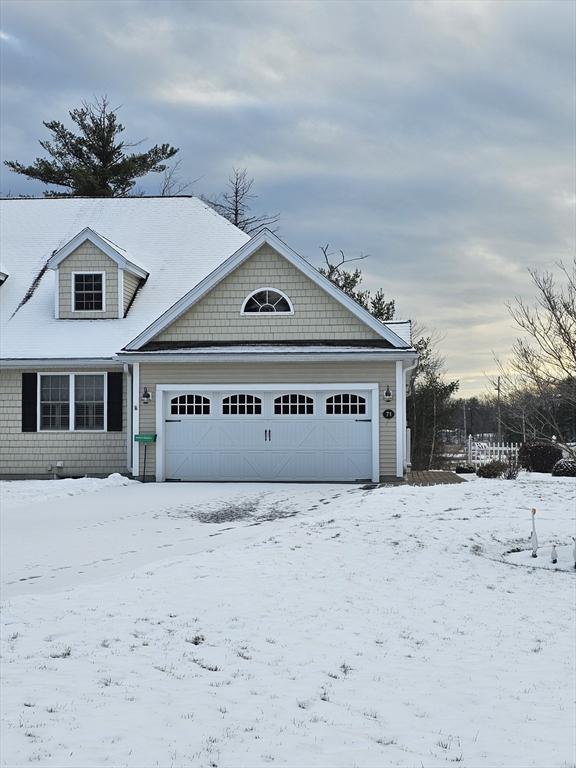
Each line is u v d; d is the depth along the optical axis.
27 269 26.05
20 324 23.98
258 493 19.53
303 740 5.93
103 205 28.42
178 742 5.61
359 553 12.87
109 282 24.05
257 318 22.39
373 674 7.85
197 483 21.75
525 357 14.53
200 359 21.62
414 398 43.28
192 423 22.27
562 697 7.66
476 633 9.67
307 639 8.70
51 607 9.03
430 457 42.12
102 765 5.09
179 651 7.85
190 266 25.92
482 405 62.03
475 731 6.58
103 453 22.94
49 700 6.22
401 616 10.01
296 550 12.58
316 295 22.31
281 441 22.09
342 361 21.75
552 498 19.11
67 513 16.91
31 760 5.07
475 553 13.95
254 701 6.73
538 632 9.94
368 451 21.92
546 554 14.30
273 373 22.02
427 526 15.56
